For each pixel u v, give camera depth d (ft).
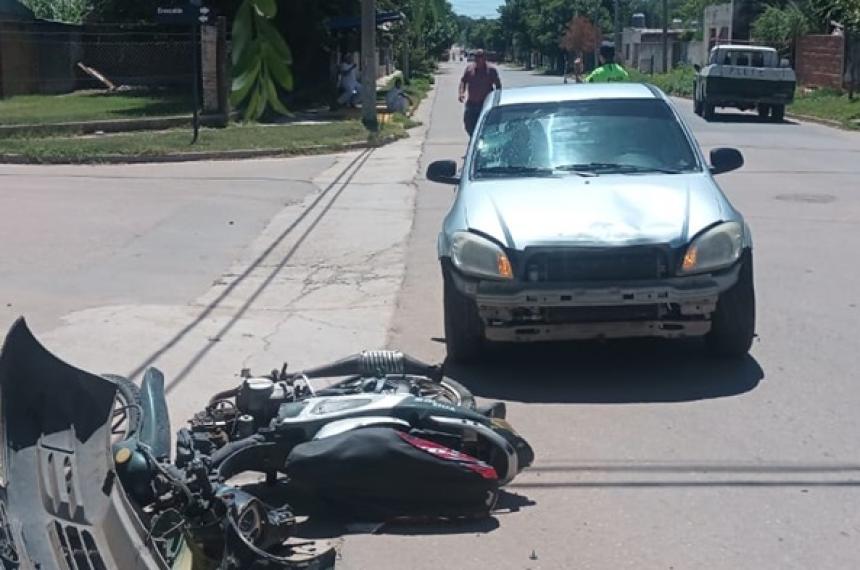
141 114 87.61
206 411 18.38
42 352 11.68
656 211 23.34
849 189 52.70
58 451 11.47
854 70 123.34
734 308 23.68
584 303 22.26
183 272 36.11
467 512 16.84
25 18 115.03
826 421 20.92
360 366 19.57
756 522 16.63
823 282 32.81
